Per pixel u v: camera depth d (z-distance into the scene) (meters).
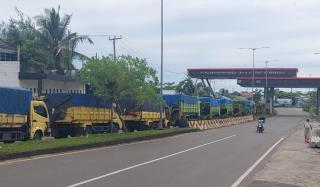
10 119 25.83
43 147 21.97
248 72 106.81
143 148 26.55
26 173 15.25
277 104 173.75
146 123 43.78
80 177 14.53
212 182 14.55
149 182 14.05
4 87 25.39
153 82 38.25
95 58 36.69
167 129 42.34
